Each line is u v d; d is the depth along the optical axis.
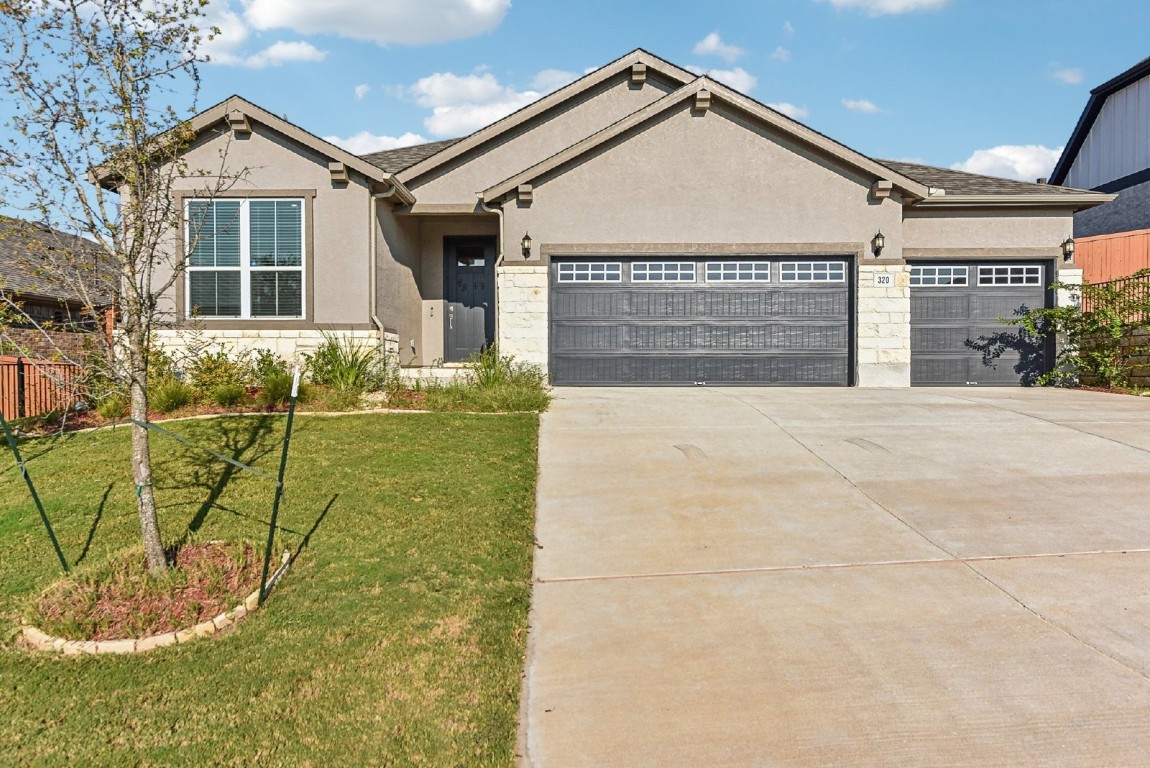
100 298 4.70
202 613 4.16
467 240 14.96
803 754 2.89
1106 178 20.36
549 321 12.78
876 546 5.12
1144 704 3.18
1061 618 4.01
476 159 14.14
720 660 3.64
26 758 2.96
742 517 5.75
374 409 9.78
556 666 3.63
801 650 3.72
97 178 4.44
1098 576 4.54
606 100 14.24
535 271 12.71
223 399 9.58
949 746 2.92
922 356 13.41
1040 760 2.83
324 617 4.10
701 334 12.84
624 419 9.27
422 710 3.25
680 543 5.25
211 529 5.38
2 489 6.39
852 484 6.51
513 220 12.77
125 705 3.31
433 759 2.93
